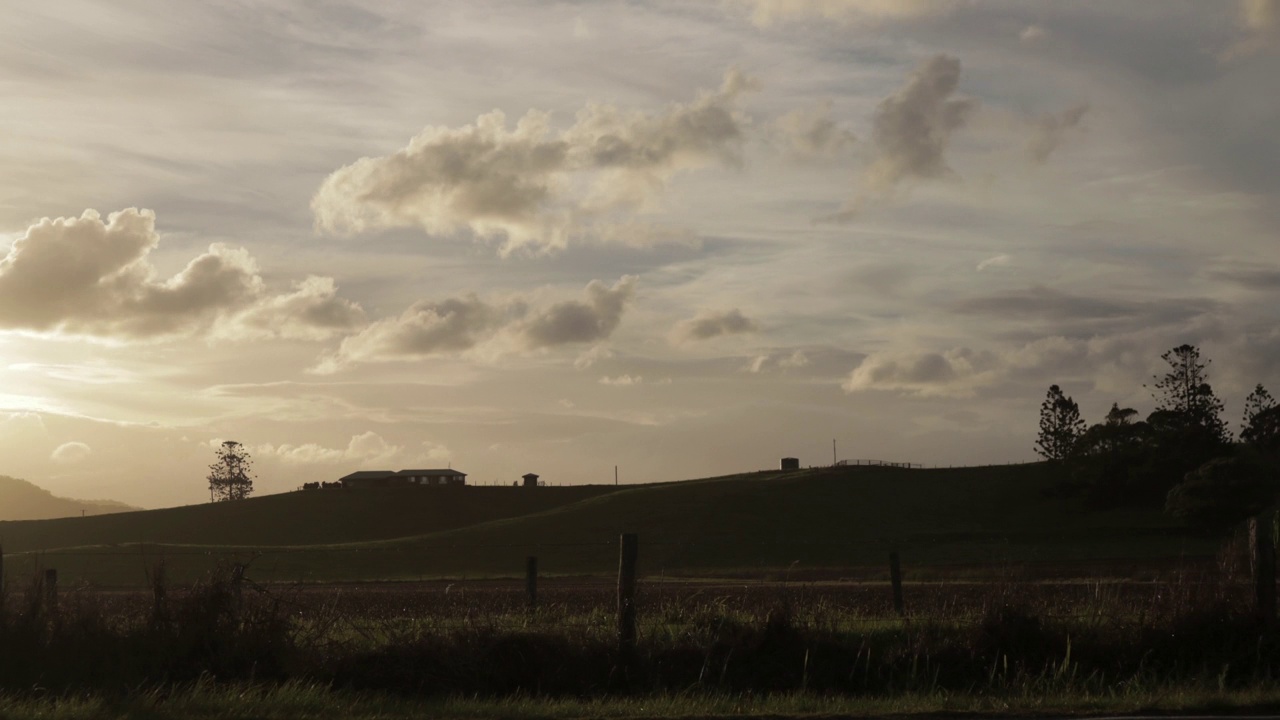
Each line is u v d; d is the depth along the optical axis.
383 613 20.02
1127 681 12.92
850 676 13.58
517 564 76.19
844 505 110.25
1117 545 80.31
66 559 64.50
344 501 145.50
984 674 13.69
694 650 13.83
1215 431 117.81
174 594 15.02
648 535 97.00
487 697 12.75
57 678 12.52
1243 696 11.20
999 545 82.25
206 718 10.49
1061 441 131.12
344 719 10.55
